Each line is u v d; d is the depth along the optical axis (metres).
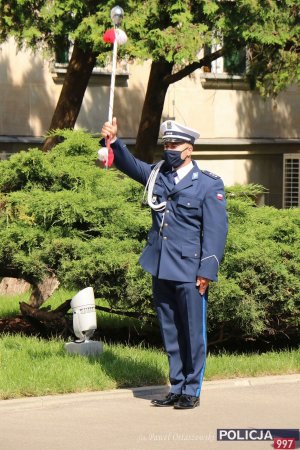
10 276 12.72
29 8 17.52
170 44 16.84
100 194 12.68
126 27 16.69
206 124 29.66
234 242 11.66
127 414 9.02
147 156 20.64
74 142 12.96
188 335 9.36
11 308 16.66
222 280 11.31
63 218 12.13
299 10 18.22
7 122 25.89
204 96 29.56
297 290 11.66
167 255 9.30
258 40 17.77
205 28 17.25
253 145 30.61
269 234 12.21
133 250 12.04
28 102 26.20
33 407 9.23
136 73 28.12
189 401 9.30
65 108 19.64
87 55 19.27
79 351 11.16
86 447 7.85
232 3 17.66
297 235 12.08
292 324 12.06
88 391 9.77
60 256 12.09
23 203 12.31
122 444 7.96
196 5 17.62
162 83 20.27
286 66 19.84
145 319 11.98
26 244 12.21
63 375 9.95
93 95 27.42
